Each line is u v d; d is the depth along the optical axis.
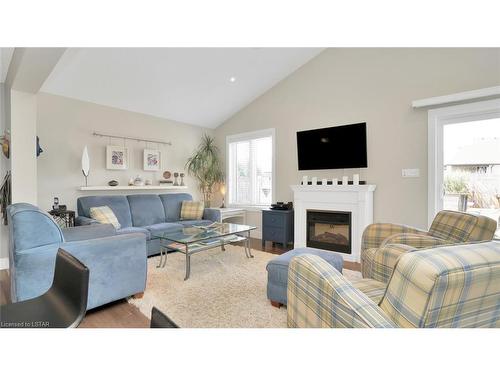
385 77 3.68
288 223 4.34
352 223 3.75
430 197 3.31
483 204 3.07
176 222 4.41
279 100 4.84
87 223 3.34
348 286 1.11
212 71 4.12
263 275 2.99
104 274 2.15
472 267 0.79
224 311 2.16
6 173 3.31
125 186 4.32
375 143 3.76
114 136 4.34
